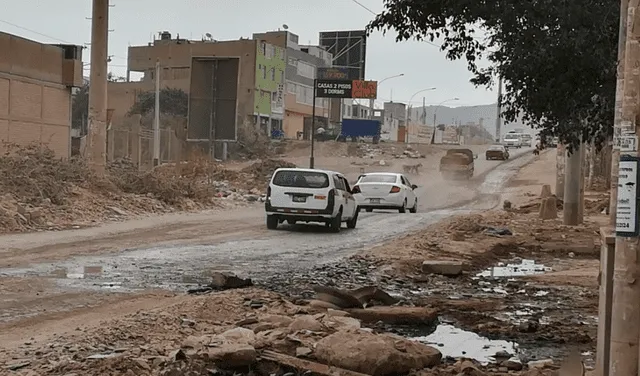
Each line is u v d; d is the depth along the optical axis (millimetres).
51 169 32344
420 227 32531
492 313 14562
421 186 73500
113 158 57812
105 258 19500
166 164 56156
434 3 16172
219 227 29688
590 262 23672
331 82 98375
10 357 9344
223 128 45469
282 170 29781
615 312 7043
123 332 10781
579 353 11281
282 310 12969
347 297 13820
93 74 34531
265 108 110750
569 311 14906
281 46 119250
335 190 29438
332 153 102875
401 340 10211
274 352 9836
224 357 9234
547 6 14727
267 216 29609
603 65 14773
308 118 126062
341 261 20781
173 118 95812
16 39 41969
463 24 16500
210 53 110812
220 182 53531
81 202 30547
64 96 46531
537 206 48344
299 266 19625
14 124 41969
